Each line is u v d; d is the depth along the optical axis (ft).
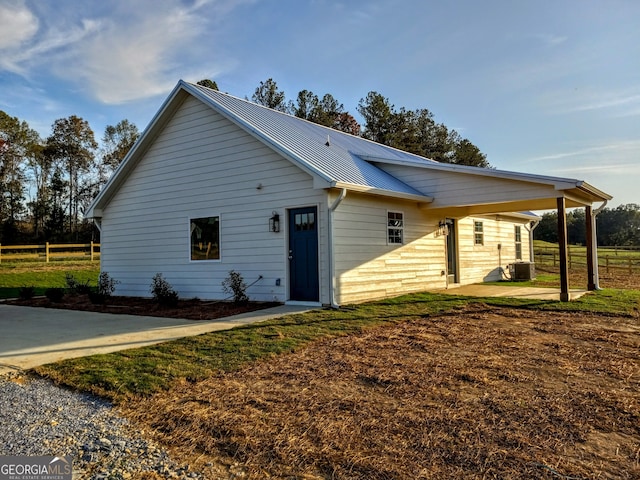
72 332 23.95
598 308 29.50
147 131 40.32
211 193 37.70
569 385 13.94
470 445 9.82
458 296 36.81
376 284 35.27
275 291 33.58
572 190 33.60
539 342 20.11
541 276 62.08
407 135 125.59
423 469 8.80
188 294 39.04
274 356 17.97
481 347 19.20
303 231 32.63
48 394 13.93
